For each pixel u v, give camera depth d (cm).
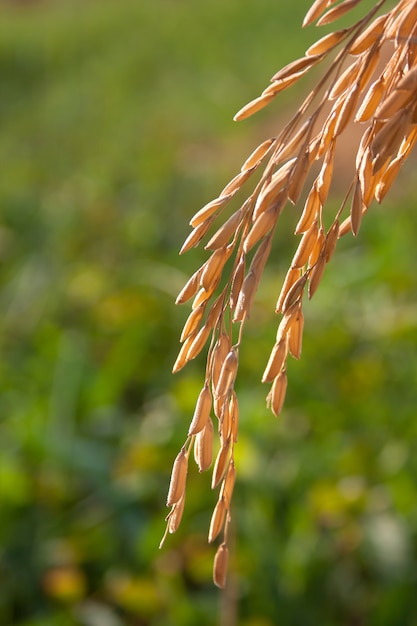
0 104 1295
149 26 1700
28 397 399
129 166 818
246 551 292
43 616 292
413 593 272
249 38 1464
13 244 608
